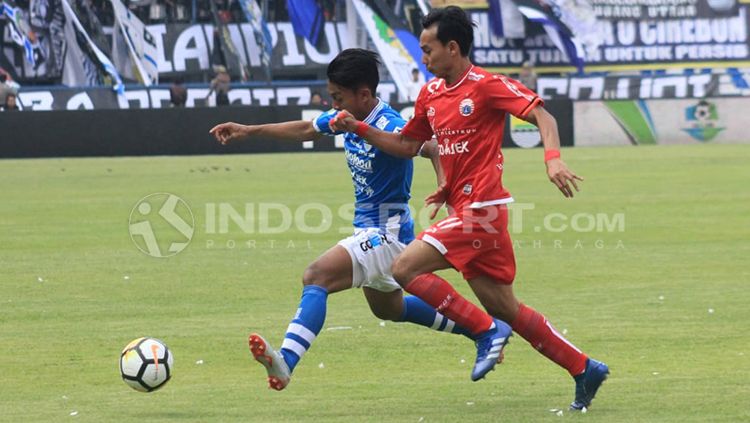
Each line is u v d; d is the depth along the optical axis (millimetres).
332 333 32125
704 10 146625
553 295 38094
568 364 22922
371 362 28359
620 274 42594
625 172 89188
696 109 126625
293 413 23062
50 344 30672
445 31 23000
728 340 30266
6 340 31219
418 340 31047
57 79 131375
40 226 59531
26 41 128125
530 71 140125
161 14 137250
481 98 22844
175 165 101000
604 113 125500
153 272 44188
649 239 52750
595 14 145625
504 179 84500
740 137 127188
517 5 144125
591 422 21875
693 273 42656
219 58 138875
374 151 25266
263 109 117438
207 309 36156
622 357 28328
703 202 68125
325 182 82750
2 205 70000
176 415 22953
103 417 22766
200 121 116500
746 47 146625
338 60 25500
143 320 34281
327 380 26344
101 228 58656
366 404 23828
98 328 32969
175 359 28828
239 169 95875
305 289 24391
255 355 21922
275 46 140250
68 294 39094
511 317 23422
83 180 86375
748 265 44531
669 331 31578
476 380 23812
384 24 136875
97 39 131000
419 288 23484
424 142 24719
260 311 35781
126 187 80562
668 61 146625
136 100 125500
